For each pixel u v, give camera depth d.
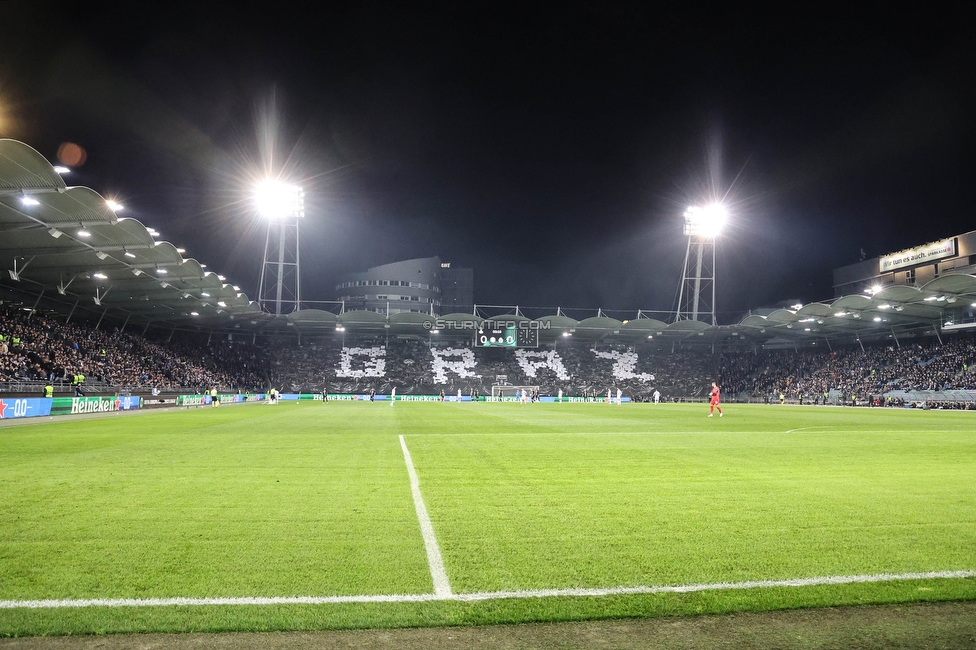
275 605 3.95
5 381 25.88
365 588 4.25
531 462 10.61
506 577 4.48
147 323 52.25
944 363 49.34
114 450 12.28
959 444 14.11
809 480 8.74
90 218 23.70
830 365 60.31
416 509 6.70
